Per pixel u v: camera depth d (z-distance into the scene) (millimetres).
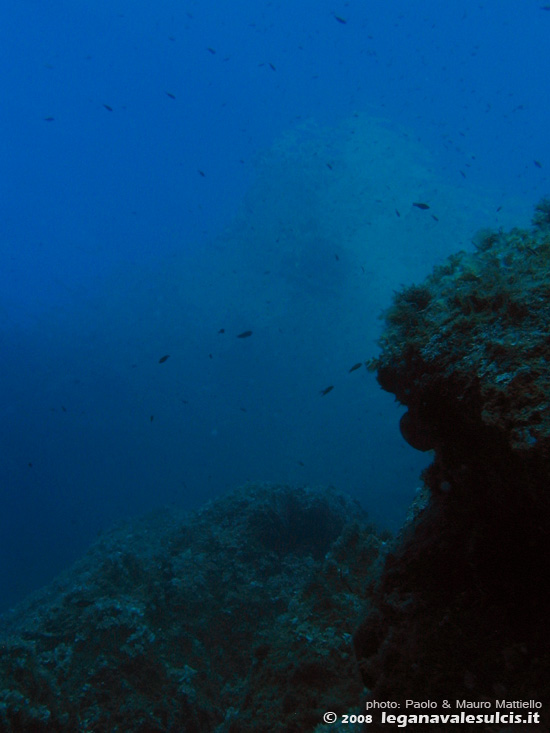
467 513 2180
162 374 33812
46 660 5086
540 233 2695
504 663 1690
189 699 5070
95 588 6395
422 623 2016
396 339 2715
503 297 2076
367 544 5098
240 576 7398
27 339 34719
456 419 2014
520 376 1656
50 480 31406
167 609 6379
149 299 35906
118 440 33406
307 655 3816
